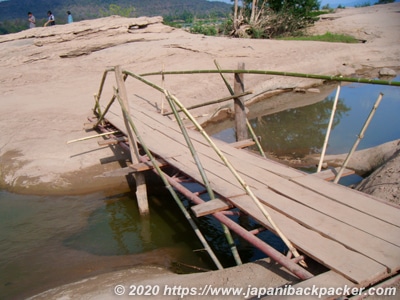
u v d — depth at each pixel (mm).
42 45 15469
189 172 5086
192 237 5594
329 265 3059
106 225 6055
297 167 7543
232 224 3873
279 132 9977
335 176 4781
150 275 4508
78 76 14062
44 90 12727
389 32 23547
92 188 7195
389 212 3750
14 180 7516
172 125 7637
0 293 4566
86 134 8859
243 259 4992
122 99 5715
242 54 15859
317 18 27750
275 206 4008
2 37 16531
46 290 4492
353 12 32812
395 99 12500
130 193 7016
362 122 10375
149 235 5715
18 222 6258
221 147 6113
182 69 14117
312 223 3648
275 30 24062
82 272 4848
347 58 17594
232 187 4551
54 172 7559
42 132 9062
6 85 13258
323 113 11453
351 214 3760
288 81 14070
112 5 28375
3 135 9047
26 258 5293
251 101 12984
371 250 3197
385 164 6316
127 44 16266
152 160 5254
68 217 6344
